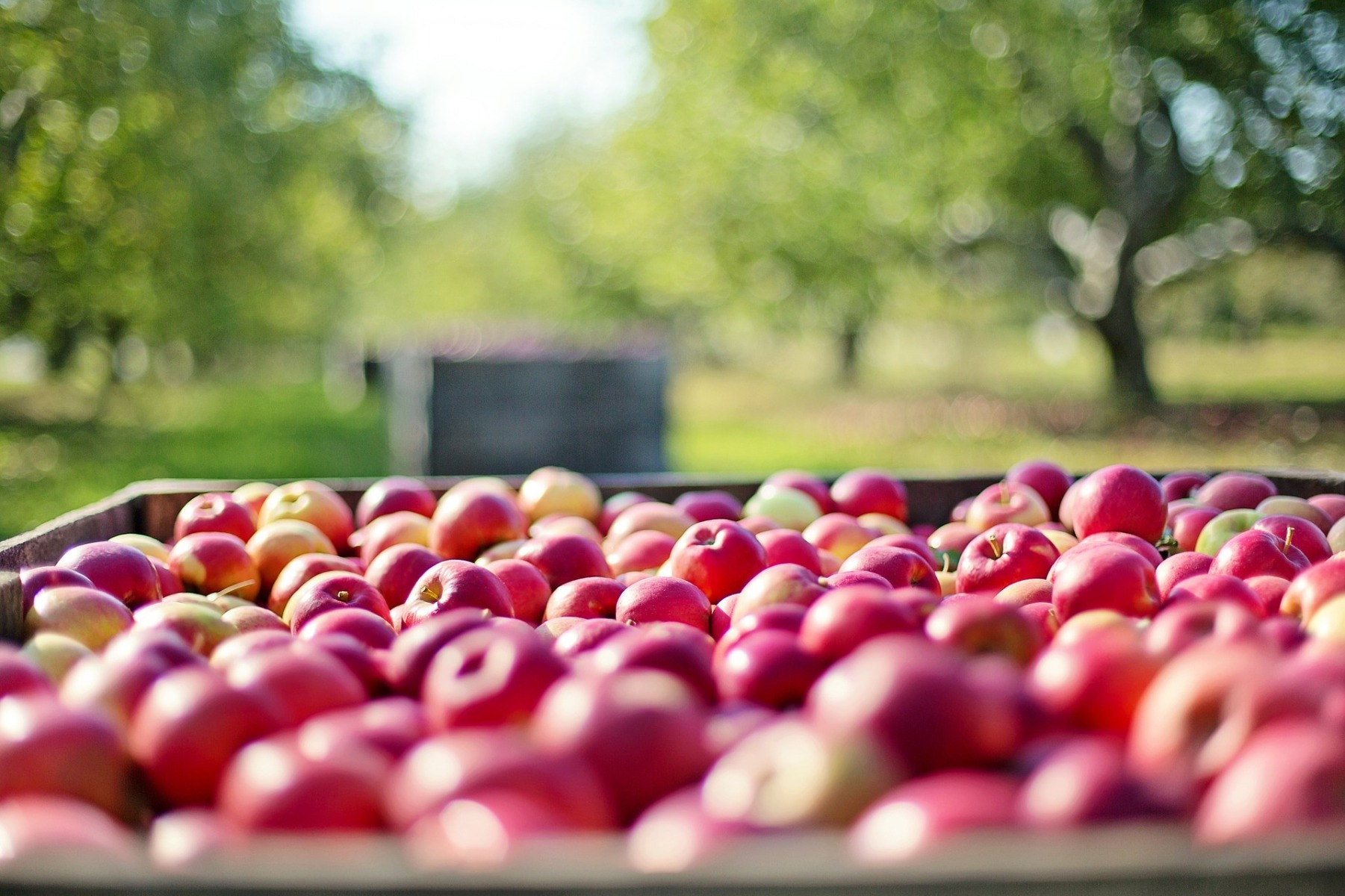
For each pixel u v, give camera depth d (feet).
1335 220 48.57
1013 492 10.68
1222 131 48.26
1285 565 7.39
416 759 3.79
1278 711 3.75
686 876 3.05
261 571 9.59
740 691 5.15
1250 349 100.73
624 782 3.88
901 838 3.34
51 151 39.96
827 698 4.09
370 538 10.34
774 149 57.31
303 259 78.23
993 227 60.39
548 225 113.50
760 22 52.34
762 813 3.55
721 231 59.98
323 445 53.06
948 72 49.06
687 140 61.21
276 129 66.23
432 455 27.04
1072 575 6.68
